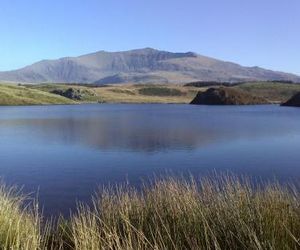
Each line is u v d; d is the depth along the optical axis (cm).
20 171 3291
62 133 6588
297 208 1022
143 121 9319
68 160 3862
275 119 9694
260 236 885
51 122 9081
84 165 3559
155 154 4209
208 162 3669
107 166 3494
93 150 4559
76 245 932
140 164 3591
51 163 3688
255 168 3325
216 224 994
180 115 11775
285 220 933
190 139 5594
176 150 4503
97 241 937
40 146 4953
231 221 981
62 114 12462
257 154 4144
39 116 11362
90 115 11938
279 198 1083
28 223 1130
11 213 1114
